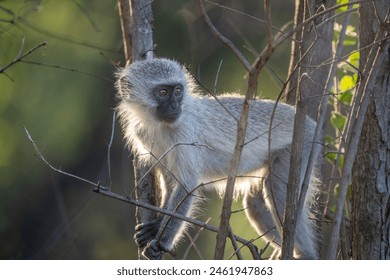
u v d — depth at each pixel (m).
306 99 8.35
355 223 9.66
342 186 8.45
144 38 12.12
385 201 9.43
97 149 22.00
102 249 20.81
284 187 12.40
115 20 21.19
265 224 12.74
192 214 12.07
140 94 12.16
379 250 9.46
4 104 21.78
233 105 12.68
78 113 21.89
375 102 9.36
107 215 21.17
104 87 21.81
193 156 12.00
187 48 19.02
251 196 12.84
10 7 15.55
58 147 22.03
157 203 12.07
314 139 8.73
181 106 12.04
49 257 18.44
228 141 12.41
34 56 20.94
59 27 21.09
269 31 7.36
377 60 8.27
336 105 12.08
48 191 22.06
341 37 9.06
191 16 16.92
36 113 21.81
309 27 8.54
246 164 12.48
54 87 21.66
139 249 11.09
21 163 22.09
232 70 20.00
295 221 8.41
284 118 12.55
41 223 22.05
